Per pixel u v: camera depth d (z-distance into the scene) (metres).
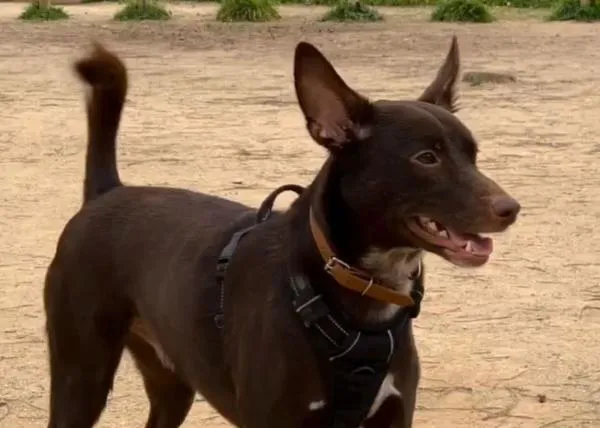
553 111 6.87
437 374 3.08
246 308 2.27
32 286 3.59
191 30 12.23
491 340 3.25
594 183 4.93
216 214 2.45
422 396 2.99
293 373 2.21
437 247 2.20
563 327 3.32
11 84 8.14
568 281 3.63
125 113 6.84
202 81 8.28
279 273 2.24
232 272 2.31
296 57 2.22
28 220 4.34
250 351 2.25
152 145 5.81
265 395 2.23
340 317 2.21
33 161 5.46
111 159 2.65
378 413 2.28
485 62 9.25
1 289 3.57
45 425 2.88
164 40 11.29
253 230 2.33
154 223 2.49
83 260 2.54
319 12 14.66
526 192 4.77
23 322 3.35
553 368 3.11
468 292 3.54
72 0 16.34
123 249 2.50
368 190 2.19
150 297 2.45
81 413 2.57
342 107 2.21
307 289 2.21
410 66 9.05
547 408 2.94
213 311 2.34
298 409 2.22
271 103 7.21
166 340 2.45
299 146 5.75
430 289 3.56
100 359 2.55
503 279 3.64
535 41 10.92
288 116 6.70
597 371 3.10
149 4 13.75
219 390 2.36
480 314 3.40
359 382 2.22
